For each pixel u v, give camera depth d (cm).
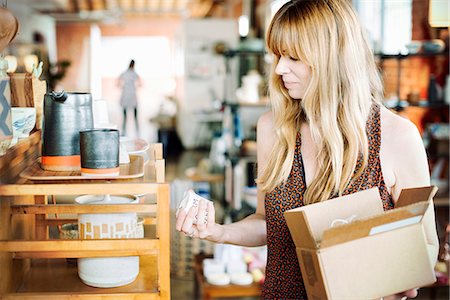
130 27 1633
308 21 147
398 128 155
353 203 136
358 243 121
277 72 155
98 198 154
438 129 542
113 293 134
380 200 139
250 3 1103
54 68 1006
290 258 160
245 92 636
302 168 159
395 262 124
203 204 151
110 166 135
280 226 160
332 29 147
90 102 146
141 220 162
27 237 158
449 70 561
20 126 143
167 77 1591
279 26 151
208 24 1159
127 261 140
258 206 182
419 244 125
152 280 144
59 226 168
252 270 341
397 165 155
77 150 142
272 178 160
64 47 1240
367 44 157
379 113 158
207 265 331
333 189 153
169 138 1340
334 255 120
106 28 1619
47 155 141
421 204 121
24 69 246
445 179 548
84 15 1434
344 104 151
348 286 121
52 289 138
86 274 140
